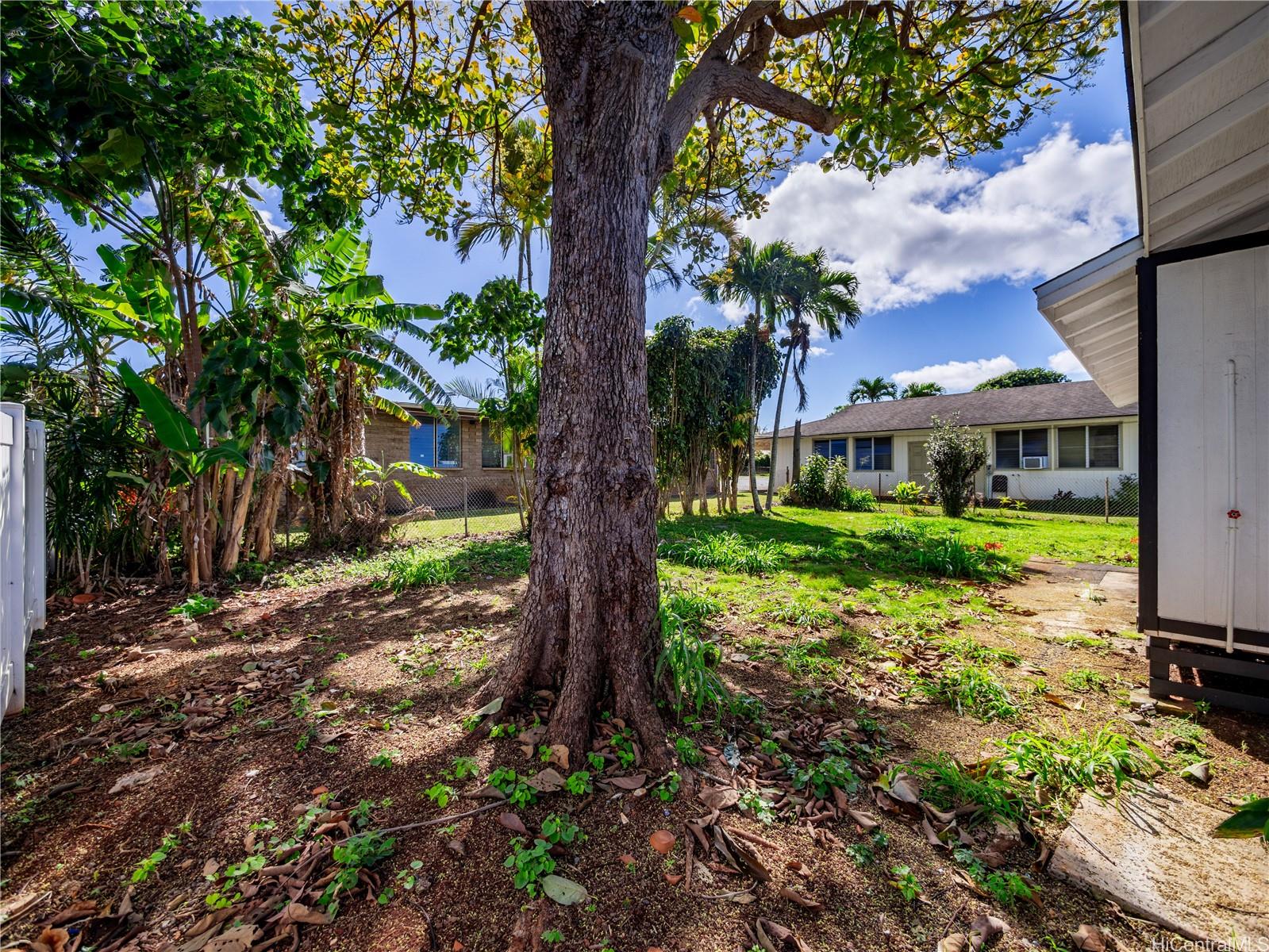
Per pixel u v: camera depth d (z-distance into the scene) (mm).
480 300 7523
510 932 1365
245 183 5488
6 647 2371
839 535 8969
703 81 3188
